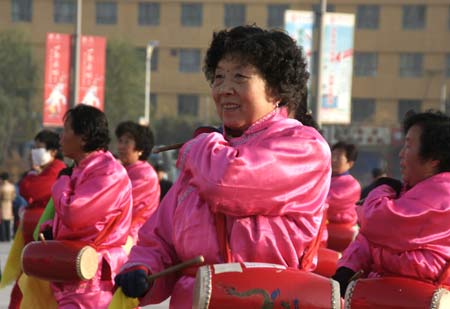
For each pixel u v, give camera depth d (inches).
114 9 3344.0
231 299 189.2
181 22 3351.4
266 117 205.0
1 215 1138.0
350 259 258.8
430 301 237.6
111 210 325.4
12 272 403.2
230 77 204.1
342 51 1061.8
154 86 3373.5
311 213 201.8
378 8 3297.2
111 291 327.6
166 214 209.0
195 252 199.9
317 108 1064.2
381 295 240.7
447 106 3083.2
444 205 247.9
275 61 203.6
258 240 197.2
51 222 338.0
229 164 192.9
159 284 205.3
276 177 195.5
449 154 253.9
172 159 1822.1
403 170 260.5
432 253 248.5
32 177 424.8
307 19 1039.0
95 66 1296.8
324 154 202.5
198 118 3356.3
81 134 329.4
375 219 250.4
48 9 3314.5
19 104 2847.0
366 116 3321.9
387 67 3304.6
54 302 335.3
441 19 3272.6
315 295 191.6
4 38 2878.9
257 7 3275.1
